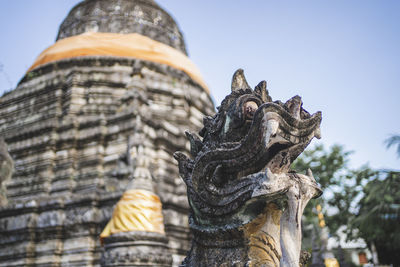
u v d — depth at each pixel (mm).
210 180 4000
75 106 21047
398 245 16188
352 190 21719
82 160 18672
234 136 3988
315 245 17453
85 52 23625
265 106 3514
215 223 3939
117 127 18812
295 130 3721
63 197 16438
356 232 19766
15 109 22984
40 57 25328
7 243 16375
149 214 11914
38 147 19422
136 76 20625
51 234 15945
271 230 3768
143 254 11117
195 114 24922
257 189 3451
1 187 16688
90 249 15312
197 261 4047
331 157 22672
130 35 25594
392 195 15664
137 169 12930
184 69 25875
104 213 15906
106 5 27672
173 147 20078
